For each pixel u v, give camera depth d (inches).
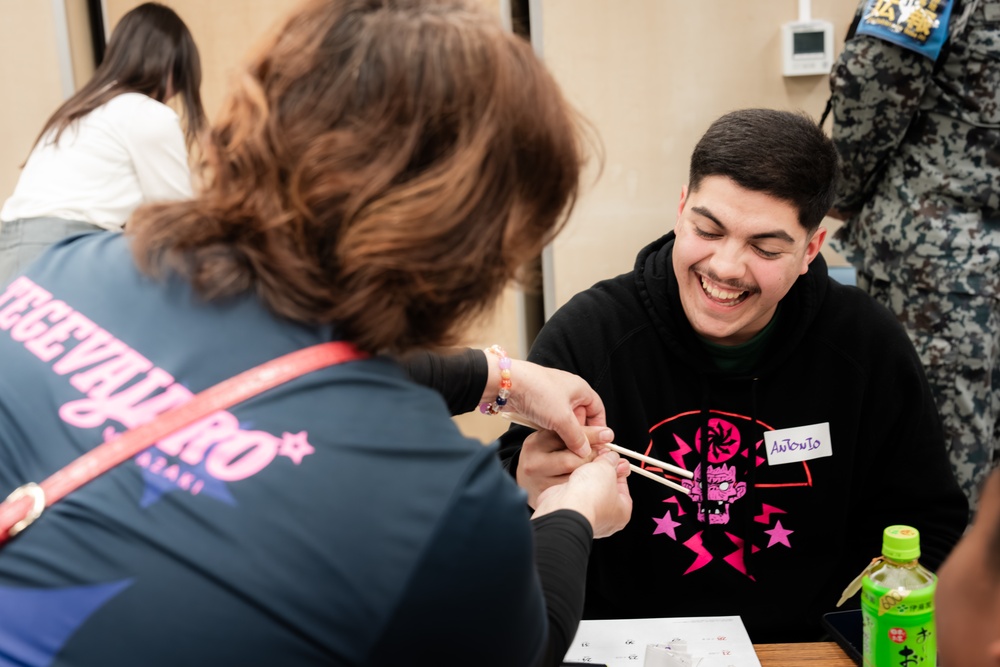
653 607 53.7
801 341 53.2
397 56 22.6
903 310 81.2
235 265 23.7
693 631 43.5
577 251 111.2
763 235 46.1
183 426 21.8
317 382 22.6
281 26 24.7
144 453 21.6
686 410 53.9
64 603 20.3
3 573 21.0
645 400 54.1
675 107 107.6
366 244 22.2
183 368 22.8
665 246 55.9
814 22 103.0
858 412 52.8
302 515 20.6
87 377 23.1
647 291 53.8
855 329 53.4
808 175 45.4
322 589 20.2
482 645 22.4
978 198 77.4
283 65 23.7
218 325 23.4
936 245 78.3
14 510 21.2
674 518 53.1
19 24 109.5
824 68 103.7
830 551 53.2
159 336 23.5
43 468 22.2
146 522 20.6
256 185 23.5
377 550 20.7
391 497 21.3
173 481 21.0
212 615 19.9
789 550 53.0
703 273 48.7
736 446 53.2
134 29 91.0
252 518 20.5
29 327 24.8
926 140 78.3
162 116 89.9
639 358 54.2
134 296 24.6
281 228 23.0
